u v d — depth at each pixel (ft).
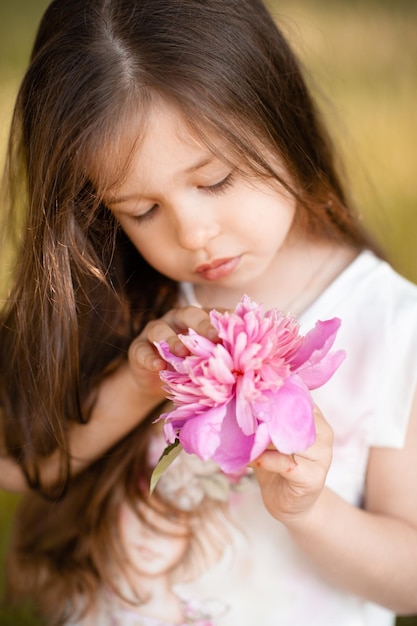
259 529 3.88
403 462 3.78
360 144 6.95
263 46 3.62
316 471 3.40
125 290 3.92
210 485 3.91
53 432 3.88
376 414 3.77
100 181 3.48
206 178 3.44
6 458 4.08
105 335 3.88
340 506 3.65
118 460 4.00
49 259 3.62
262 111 3.55
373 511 3.82
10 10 9.24
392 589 3.73
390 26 8.90
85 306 3.77
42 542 4.19
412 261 5.79
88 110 3.43
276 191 3.56
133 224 3.56
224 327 3.15
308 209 3.81
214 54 3.47
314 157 3.84
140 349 3.65
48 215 3.58
